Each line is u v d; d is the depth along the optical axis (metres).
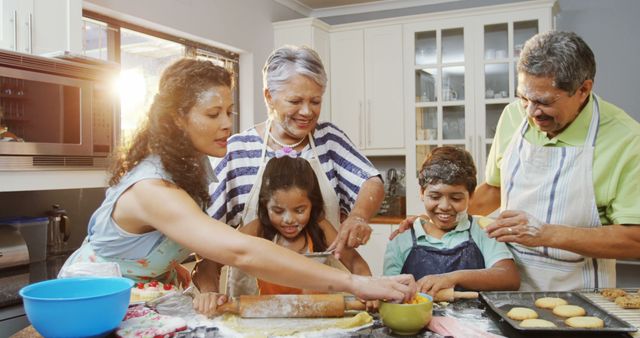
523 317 1.07
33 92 1.82
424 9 4.13
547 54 1.27
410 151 3.89
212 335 0.94
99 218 1.12
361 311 1.08
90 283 0.94
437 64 3.79
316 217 1.42
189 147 1.07
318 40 3.96
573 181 1.42
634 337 0.97
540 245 1.33
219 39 3.41
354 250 1.48
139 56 3.62
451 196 1.47
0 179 1.75
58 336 0.81
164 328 0.92
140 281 1.25
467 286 1.28
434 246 1.51
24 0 1.88
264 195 1.36
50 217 2.35
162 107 1.04
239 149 1.50
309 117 1.40
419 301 1.02
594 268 1.43
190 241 0.97
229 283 1.35
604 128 1.41
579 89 1.31
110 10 2.64
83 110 1.98
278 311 1.04
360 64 4.02
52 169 1.89
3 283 1.84
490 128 3.68
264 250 0.95
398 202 4.01
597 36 3.60
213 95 1.06
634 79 3.51
